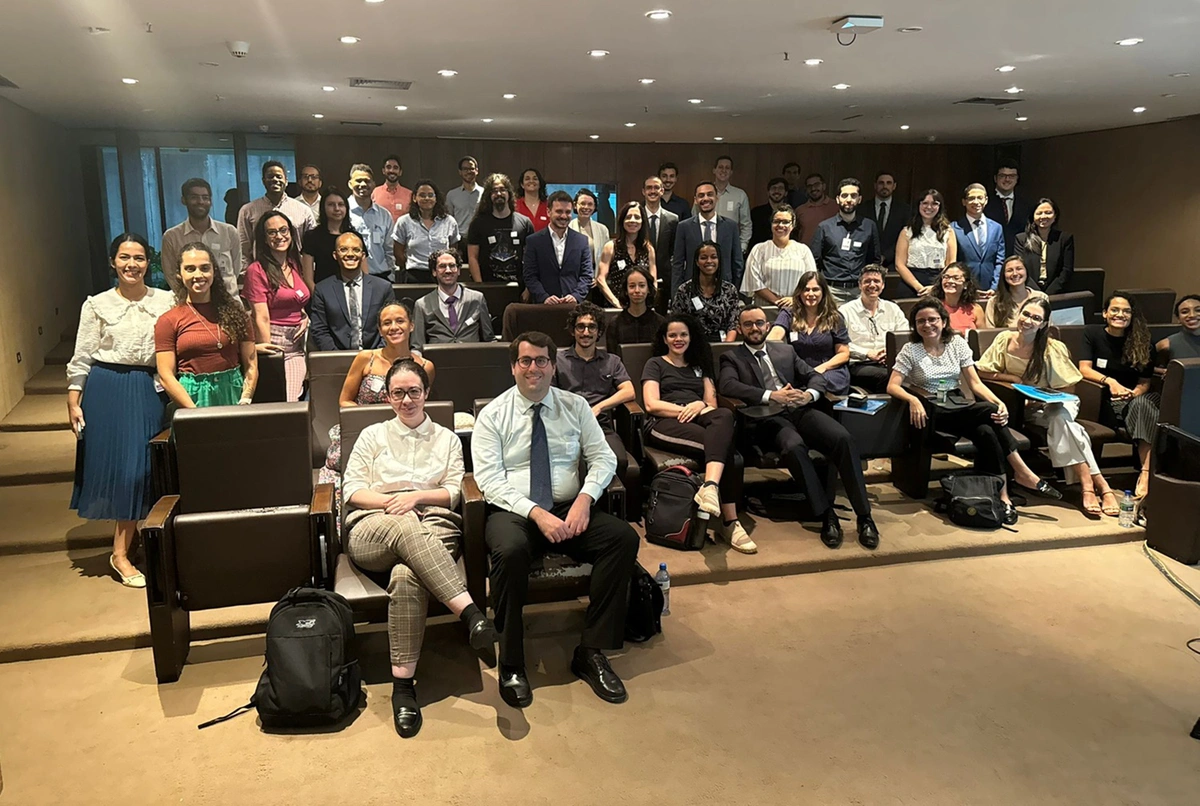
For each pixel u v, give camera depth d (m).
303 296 4.74
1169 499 4.17
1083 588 3.87
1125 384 5.05
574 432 3.30
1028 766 2.63
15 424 5.54
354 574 3.05
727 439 4.04
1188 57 5.39
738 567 3.90
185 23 4.33
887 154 11.30
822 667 3.18
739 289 6.12
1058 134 10.39
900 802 2.46
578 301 5.26
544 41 4.83
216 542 2.98
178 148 9.41
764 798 2.47
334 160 9.97
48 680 3.06
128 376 3.58
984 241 6.45
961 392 4.64
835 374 4.67
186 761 2.61
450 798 2.46
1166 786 2.55
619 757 2.65
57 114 7.64
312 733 2.76
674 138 10.31
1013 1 4.02
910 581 3.92
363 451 3.25
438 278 4.80
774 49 5.09
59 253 7.96
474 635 2.78
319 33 4.60
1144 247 9.52
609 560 3.04
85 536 4.04
